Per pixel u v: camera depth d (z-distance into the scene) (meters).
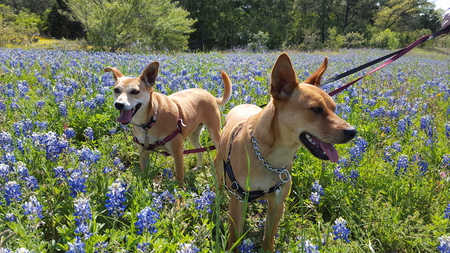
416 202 1.53
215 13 16.92
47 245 1.18
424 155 1.86
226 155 1.34
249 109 1.59
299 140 1.10
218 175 1.63
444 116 2.64
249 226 1.48
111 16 9.03
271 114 1.13
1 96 2.46
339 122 1.05
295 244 1.25
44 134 1.51
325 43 17.81
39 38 15.48
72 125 2.09
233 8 18.31
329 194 1.55
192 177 1.85
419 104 2.82
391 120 2.36
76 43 9.93
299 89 1.09
